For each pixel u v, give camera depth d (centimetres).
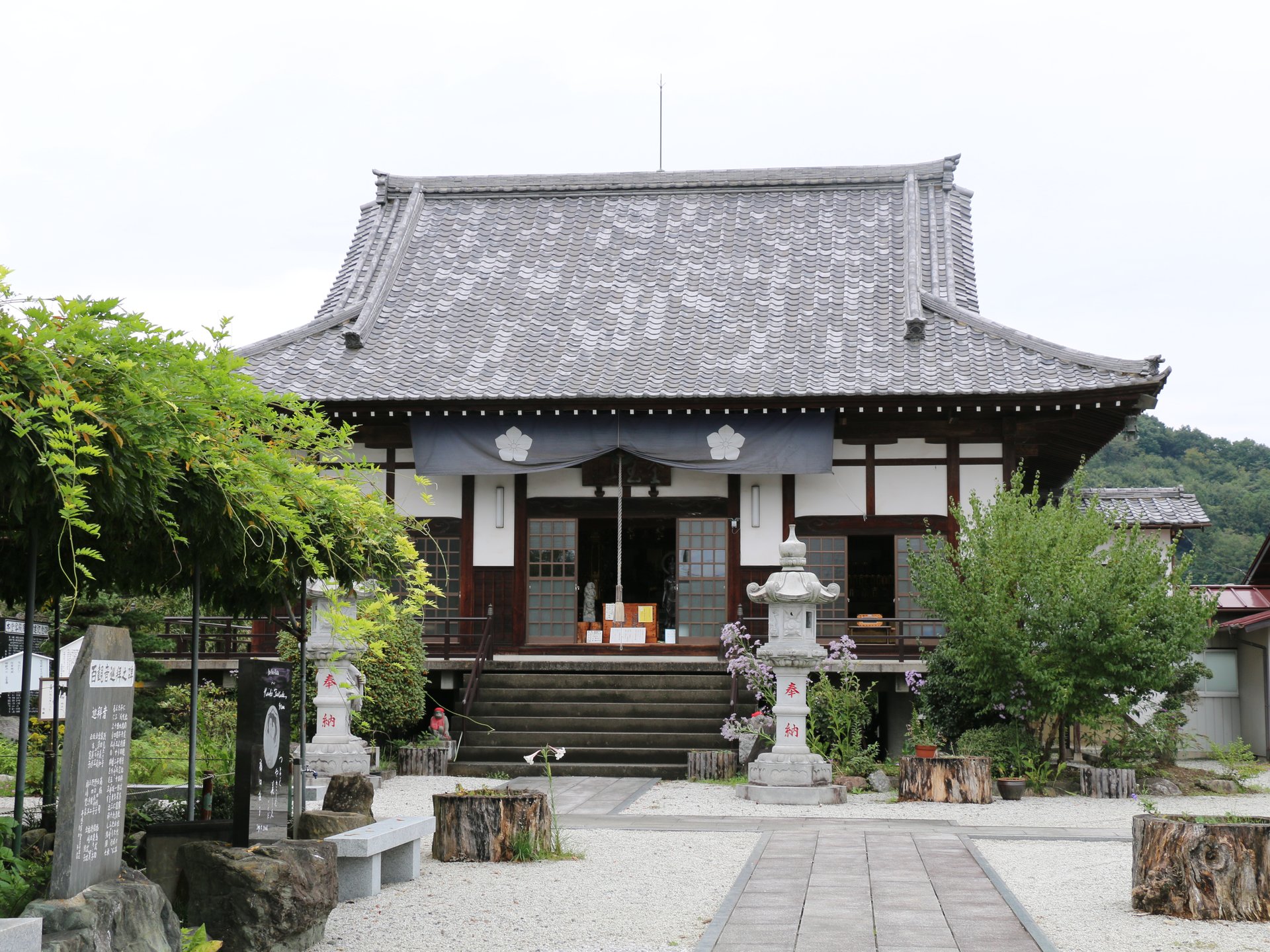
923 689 1797
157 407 577
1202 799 1527
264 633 2128
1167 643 1571
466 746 1825
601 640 2266
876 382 2159
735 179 2830
